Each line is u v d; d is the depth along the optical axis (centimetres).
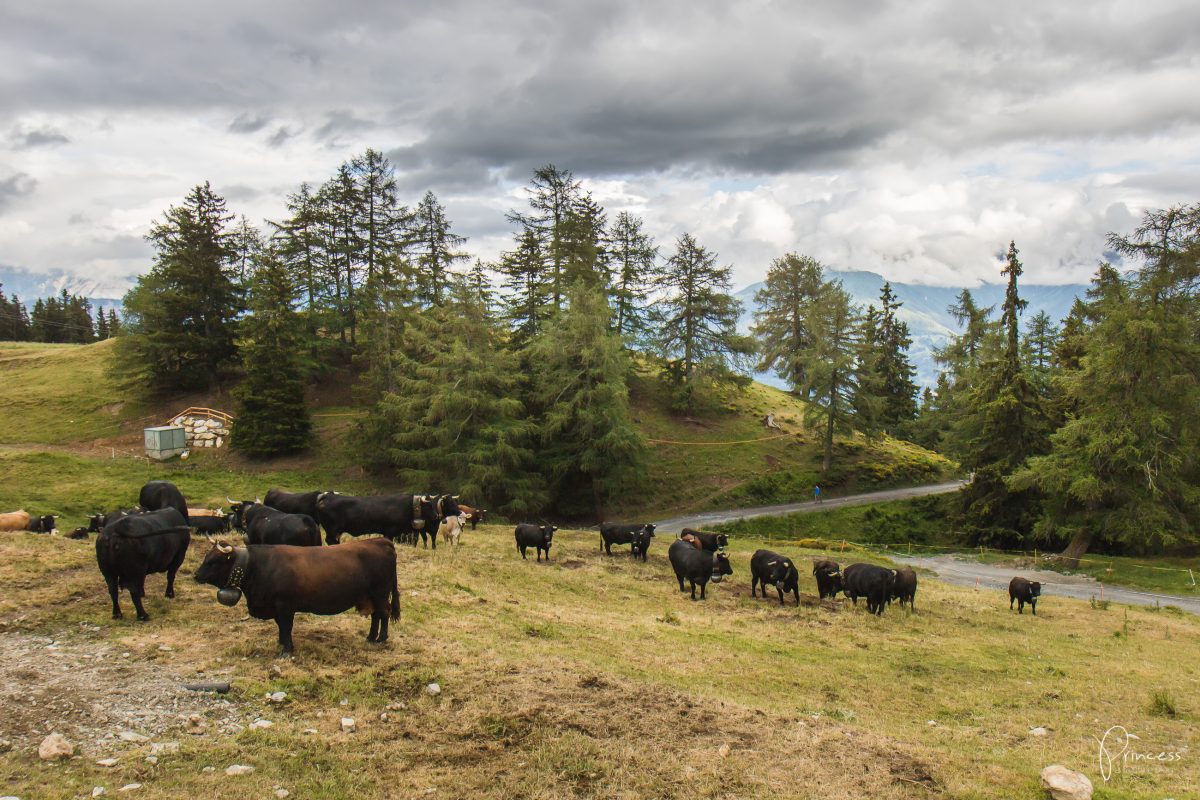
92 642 1062
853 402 6081
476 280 4988
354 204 6041
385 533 2034
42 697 858
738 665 1378
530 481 4778
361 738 843
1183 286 4166
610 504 5309
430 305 5319
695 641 1544
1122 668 1650
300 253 6234
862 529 4984
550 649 1272
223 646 1080
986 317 7350
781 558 2145
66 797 658
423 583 1661
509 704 963
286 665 1021
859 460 6300
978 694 1353
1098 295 4931
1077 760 984
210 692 910
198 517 2141
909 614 2161
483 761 812
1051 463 3997
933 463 6619
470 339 4828
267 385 5259
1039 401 4794
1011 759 959
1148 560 3928
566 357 4988
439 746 841
